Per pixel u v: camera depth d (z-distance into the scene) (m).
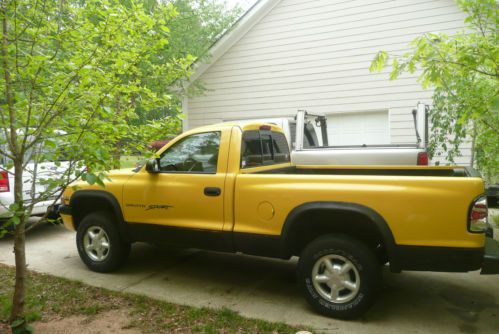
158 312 3.51
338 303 3.35
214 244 3.91
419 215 3.06
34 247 5.83
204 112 11.43
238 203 3.77
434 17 8.79
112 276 4.53
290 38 10.26
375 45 9.36
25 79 2.86
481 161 6.01
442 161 8.62
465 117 3.90
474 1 3.48
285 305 3.70
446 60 3.56
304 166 5.03
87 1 3.27
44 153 3.05
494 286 4.15
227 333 3.12
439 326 3.25
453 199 2.98
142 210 4.32
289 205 3.51
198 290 4.09
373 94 9.44
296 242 3.74
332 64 9.84
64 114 2.95
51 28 3.05
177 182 4.11
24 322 2.94
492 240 3.36
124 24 3.32
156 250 5.66
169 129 3.63
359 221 3.36
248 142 4.15
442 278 4.41
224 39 10.73
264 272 4.67
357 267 3.27
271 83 10.58
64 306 3.62
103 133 3.13
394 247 3.14
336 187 3.34
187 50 10.50
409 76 9.05
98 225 4.64
